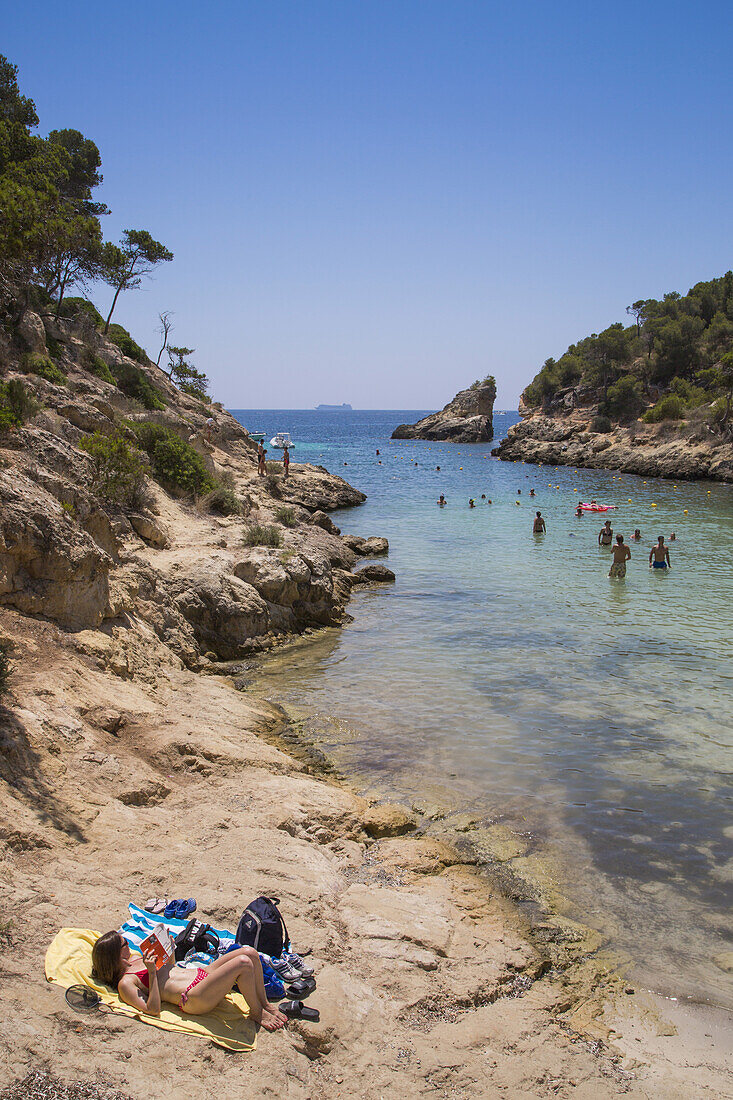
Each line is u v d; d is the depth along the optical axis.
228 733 10.87
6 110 35.09
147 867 6.96
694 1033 5.88
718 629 18.19
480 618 19.48
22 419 17.27
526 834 8.90
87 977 5.12
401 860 8.18
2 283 22.27
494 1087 5.11
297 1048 5.12
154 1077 4.45
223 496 25.39
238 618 16.45
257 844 7.82
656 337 89.69
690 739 11.67
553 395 98.31
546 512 42.94
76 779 8.24
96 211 40.34
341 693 13.86
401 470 72.50
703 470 64.25
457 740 11.65
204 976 5.27
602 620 19.12
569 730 12.03
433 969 6.29
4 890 5.90
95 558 12.34
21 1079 4.13
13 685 9.29
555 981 6.43
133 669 12.13
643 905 7.56
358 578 23.75
